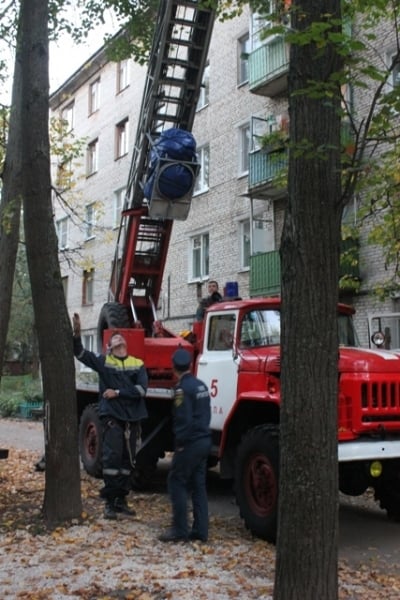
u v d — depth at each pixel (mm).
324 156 3777
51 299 6715
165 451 9148
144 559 5516
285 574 3701
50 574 5090
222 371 7629
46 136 6844
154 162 9531
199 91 10195
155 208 9562
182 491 6219
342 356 6691
